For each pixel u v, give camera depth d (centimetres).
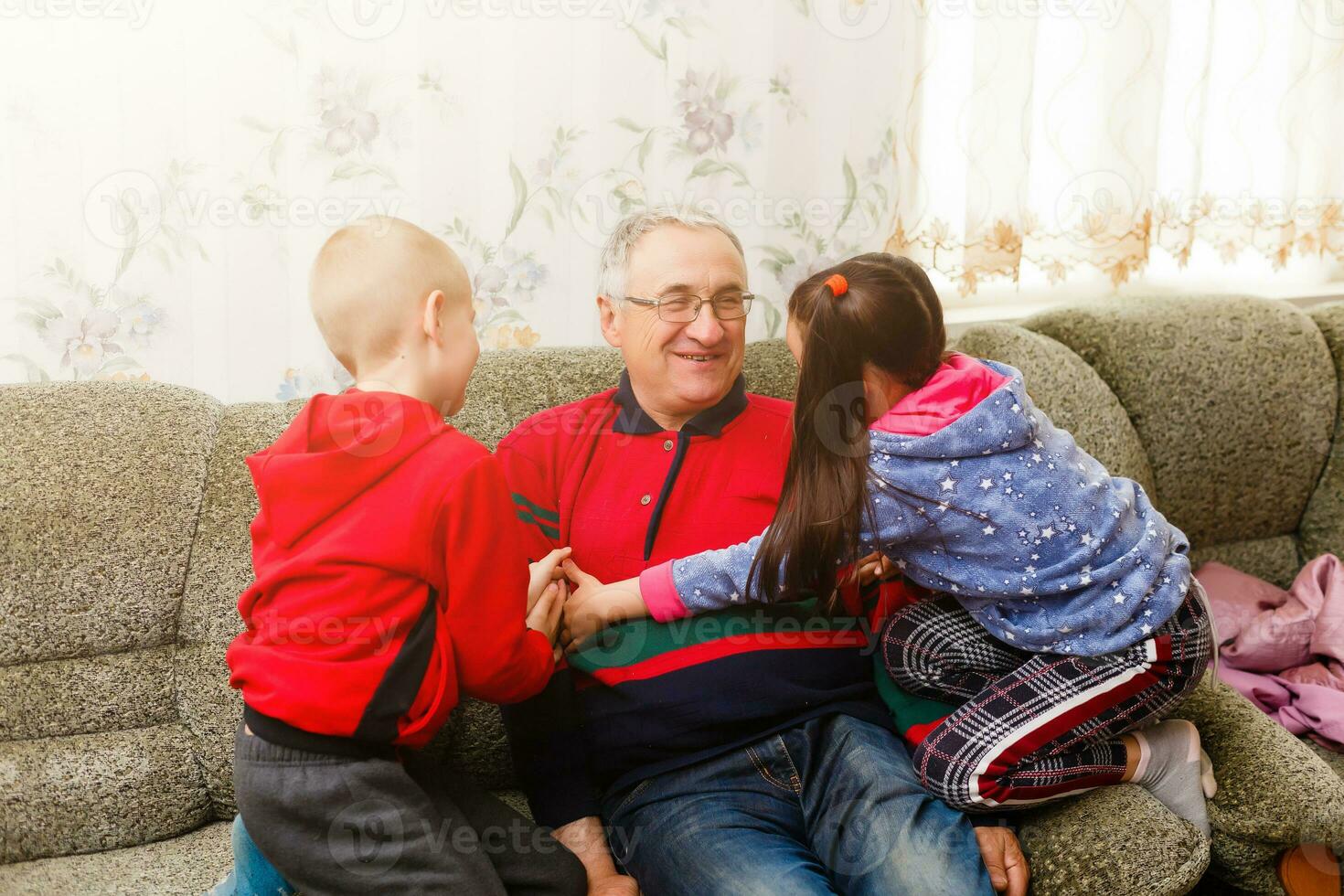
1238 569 162
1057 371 141
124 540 111
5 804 105
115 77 130
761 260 156
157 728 113
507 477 117
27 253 132
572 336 153
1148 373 151
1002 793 100
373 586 92
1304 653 144
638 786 109
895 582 118
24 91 128
